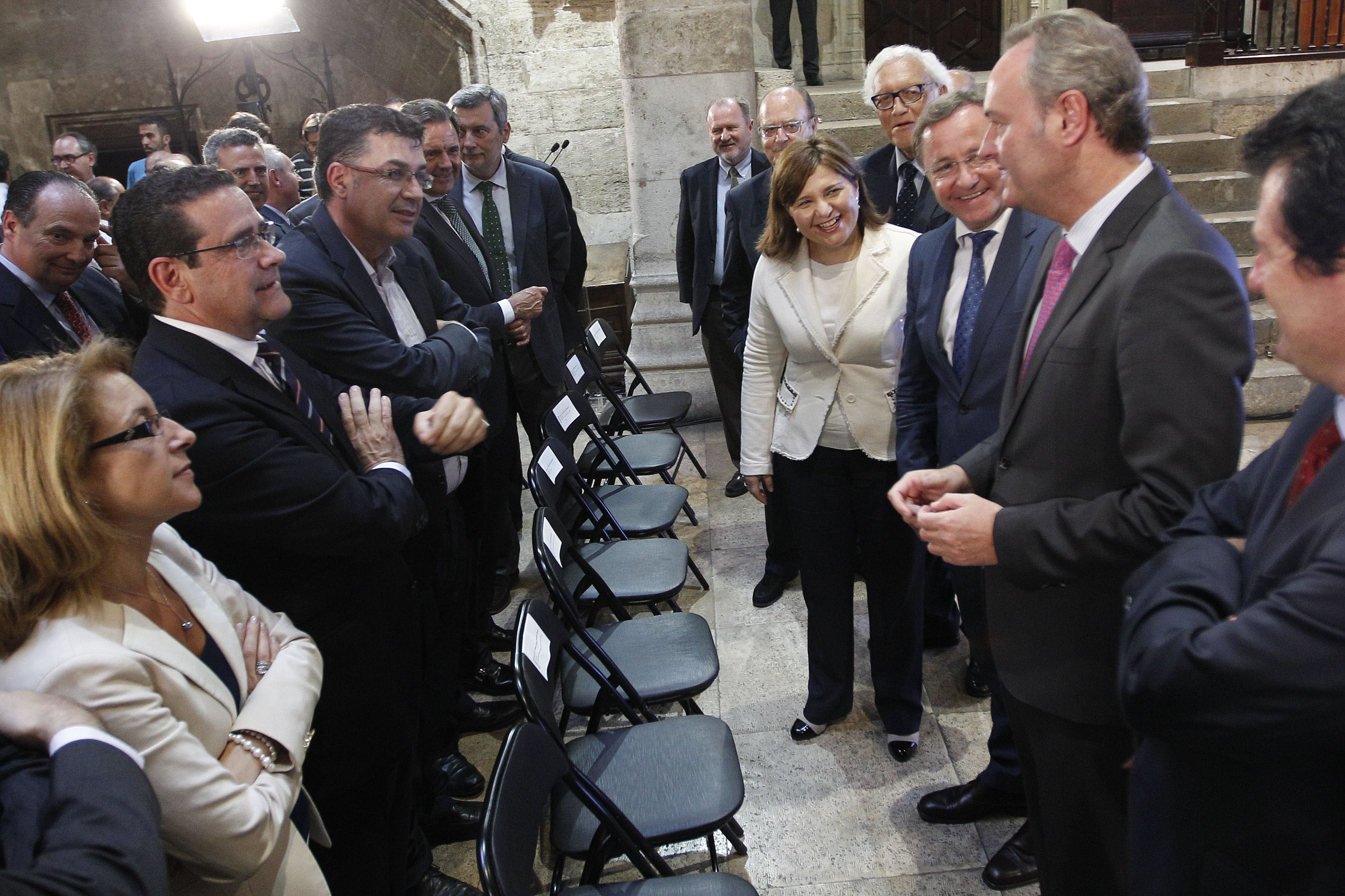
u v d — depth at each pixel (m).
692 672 2.58
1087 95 1.40
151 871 0.97
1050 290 1.60
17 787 1.01
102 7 8.30
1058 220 1.53
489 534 3.42
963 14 7.59
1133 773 1.19
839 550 2.76
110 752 1.05
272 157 3.92
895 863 2.43
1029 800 1.80
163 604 1.40
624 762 2.24
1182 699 0.97
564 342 4.75
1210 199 5.93
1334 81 0.92
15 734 1.07
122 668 1.19
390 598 2.00
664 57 5.38
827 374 2.63
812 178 2.44
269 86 8.30
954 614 3.37
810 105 3.90
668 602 3.88
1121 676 1.09
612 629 2.87
